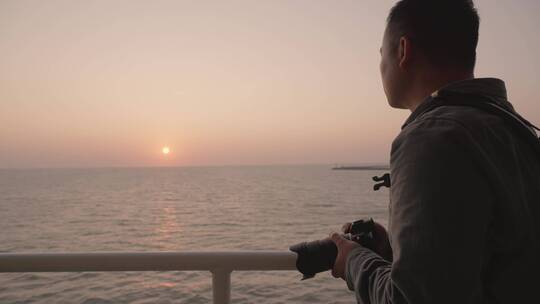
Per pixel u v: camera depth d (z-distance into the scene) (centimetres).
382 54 118
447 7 100
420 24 103
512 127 90
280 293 725
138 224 2977
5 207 4459
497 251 83
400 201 85
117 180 14125
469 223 78
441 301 75
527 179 86
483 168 81
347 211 3750
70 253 140
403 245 80
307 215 3497
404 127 103
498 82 99
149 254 140
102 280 855
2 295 771
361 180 12412
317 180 12594
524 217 83
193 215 3619
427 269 76
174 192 7475
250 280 803
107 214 3706
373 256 99
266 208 4231
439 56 101
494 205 81
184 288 785
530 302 81
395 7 111
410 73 108
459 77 102
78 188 9006
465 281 76
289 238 2270
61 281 855
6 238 2341
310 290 736
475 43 102
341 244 112
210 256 138
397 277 79
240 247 1972
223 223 3023
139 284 819
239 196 6291
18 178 16925
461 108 91
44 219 3300
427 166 82
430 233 77
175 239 2267
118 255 139
